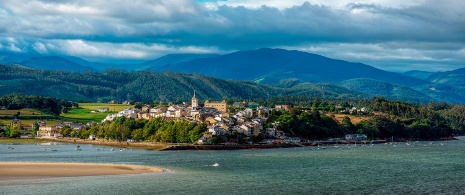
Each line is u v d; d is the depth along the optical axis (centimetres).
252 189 18600
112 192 17925
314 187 19100
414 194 17800
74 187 18875
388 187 19175
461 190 18600
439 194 17825
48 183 19850
